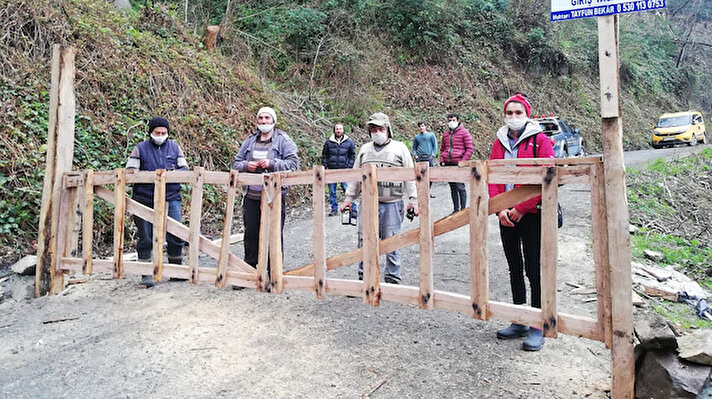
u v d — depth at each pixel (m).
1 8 7.69
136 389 2.83
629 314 2.45
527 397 2.72
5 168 6.14
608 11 2.49
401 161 4.30
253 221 4.58
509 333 3.48
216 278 4.05
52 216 4.63
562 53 22.72
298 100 12.98
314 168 3.54
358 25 16.06
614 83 2.45
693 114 22.11
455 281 4.96
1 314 4.11
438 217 8.09
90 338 3.56
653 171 11.91
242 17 14.30
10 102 6.79
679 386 2.45
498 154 3.52
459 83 18.23
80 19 8.80
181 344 3.43
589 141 21.06
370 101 14.42
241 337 3.55
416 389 2.81
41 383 2.92
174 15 11.58
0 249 5.61
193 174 4.16
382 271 5.34
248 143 4.75
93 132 7.35
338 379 2.92
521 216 3.21
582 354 3.28
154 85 8.97
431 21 18.06
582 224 7.22
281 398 2.72
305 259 5.85
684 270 5.90
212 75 10.53
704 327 3.88
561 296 4.39
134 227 6.66
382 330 3.68
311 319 3.91
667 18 36.69
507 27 21.58
